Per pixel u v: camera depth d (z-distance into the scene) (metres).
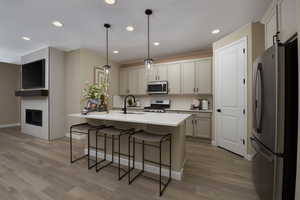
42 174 2.19
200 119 3.84
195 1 2.02
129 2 2.03
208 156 2.87
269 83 1.41
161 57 4.73
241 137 2.84
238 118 2.90
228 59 3.08
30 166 2.44
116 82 5.30
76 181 2.02
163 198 1.69
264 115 1.51
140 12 2.28
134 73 5.07
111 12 2.28
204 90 3.94
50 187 1.89
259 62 1.65
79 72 3.97
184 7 2.15
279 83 1.29
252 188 1.88
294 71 1.29
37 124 4.19
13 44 3.64
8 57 4.77
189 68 4.14
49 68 3.87
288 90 1.29
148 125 2.30
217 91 3.38
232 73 3.00
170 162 2.03
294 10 1.65
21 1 1.99
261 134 1.57
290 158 1.28
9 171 2.28
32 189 1.84
